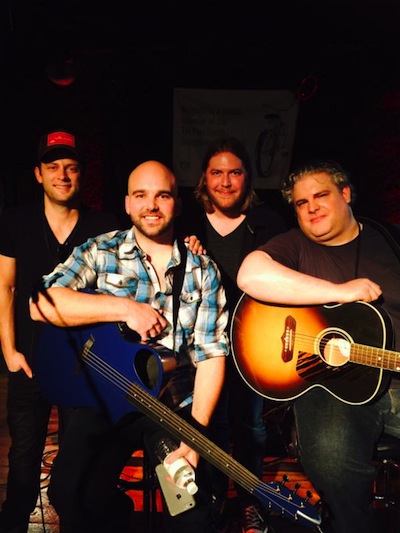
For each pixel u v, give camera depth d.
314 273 2.53
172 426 2.26
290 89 5.65
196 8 5.33
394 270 2.45
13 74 5.60
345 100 5.75
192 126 5.73
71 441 2.40
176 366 2.35
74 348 2.45
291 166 5.89
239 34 5.42
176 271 2.44
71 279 2.43
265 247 2.56
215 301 2.45
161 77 5.76
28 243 2.86
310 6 5.29
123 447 2.45
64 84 5.34
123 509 2.51
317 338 2.47
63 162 2.84
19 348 2.85
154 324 2.33
